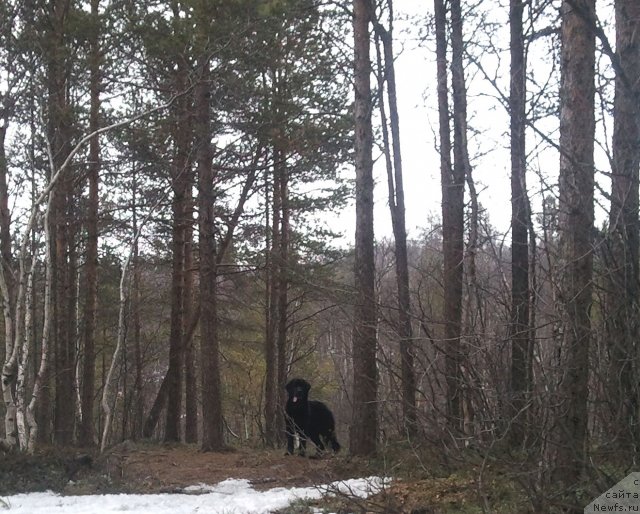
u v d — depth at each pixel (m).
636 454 5.01
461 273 10.57
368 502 6.17
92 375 18.05
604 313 5.27
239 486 9.41
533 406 5.30
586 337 5.24
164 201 16.94
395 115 13.70
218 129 16.16
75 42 13.49
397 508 6.12
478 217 9.45
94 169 16.80
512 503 5.69
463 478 6.72
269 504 7.73
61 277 17.88
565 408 5.26
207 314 13.68
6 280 14.39
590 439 5.52
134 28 12.92
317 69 16.59
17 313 11.12
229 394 31.39
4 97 12.94
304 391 11.95
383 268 13.88
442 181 12.57
